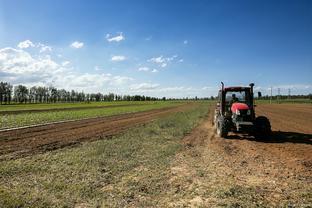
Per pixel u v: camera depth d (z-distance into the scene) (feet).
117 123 70.28
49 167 25.45
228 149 34.96
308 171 24.59
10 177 22.56
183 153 32.24
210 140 42.24
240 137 45.24
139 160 28.12
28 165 25.91
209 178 22.40
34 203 17.06
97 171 24.09
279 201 17.58
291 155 31.27
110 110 139.95
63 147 36.52
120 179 22.11
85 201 17.67
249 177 22.79
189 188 20.03
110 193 19.06
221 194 18.57
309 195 18.62
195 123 67.62
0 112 122.52
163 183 21.09
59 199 17.84
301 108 156.46
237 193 18.93
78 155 30.37
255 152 33.01
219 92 50.60
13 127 61.36
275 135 47.55
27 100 401.90
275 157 30.22
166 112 122.31
